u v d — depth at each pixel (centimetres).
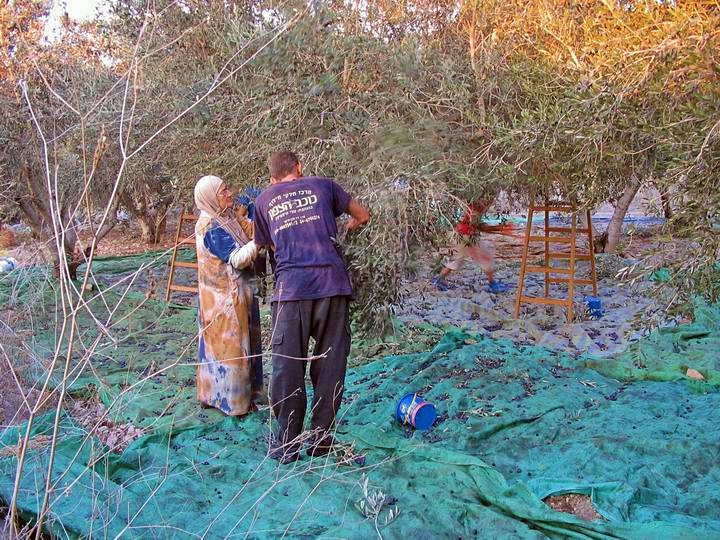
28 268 399
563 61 393
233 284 428
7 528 254
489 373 498
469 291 801
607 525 292
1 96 647
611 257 896
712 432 381
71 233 784
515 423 415
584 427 407
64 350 522
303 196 357
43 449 363
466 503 317
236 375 432
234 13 499
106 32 709
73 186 719
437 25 503
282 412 364
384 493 329
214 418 442
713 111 270
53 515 300
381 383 497
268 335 580
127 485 321
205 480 350
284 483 340
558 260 938
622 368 509
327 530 299
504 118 457
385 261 377
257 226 370
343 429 412
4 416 368
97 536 292
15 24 469
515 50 457
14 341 373
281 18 431
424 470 352
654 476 338
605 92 316
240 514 317
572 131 332
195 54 584
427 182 369
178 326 692
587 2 412
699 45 275
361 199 391
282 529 300
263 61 421
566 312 699
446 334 594
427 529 297
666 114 301
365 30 461
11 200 717
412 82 418
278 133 431
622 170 366
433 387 482
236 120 489
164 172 712
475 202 434
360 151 415
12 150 711
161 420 432
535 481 339
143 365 561
